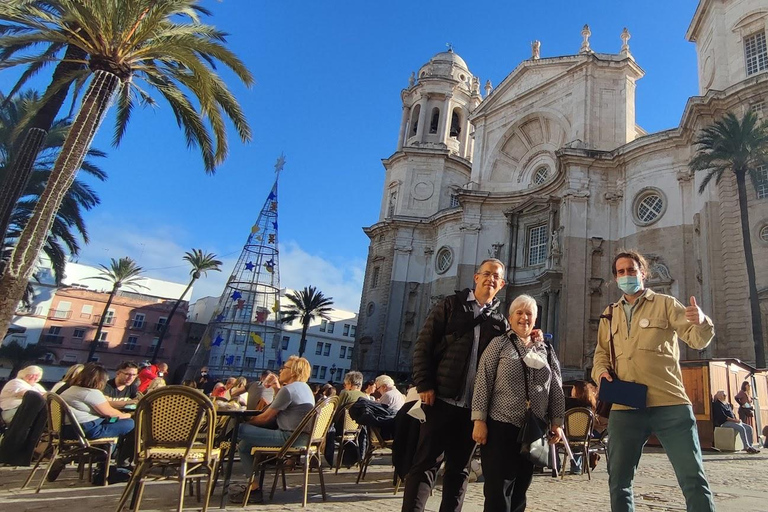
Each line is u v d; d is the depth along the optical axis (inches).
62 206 1025.5
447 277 1537.9
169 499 226.8
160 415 193.5
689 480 133.6
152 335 2375.7
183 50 550.0
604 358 157.8
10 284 491.8
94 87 530.9
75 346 2186.3
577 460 358.6
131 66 561.0
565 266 1091.3
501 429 146.3
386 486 281.1
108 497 225.9
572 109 1273.4
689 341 141.9
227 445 265.6
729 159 810.2
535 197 1288.1
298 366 249.1
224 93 637.9
